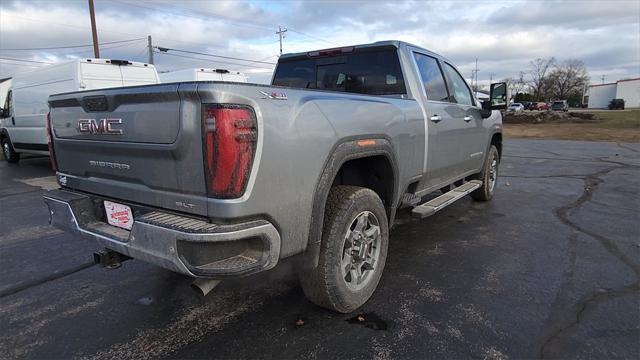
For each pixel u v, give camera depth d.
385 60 4.28
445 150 4.67
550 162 12.02
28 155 16.02
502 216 5.97
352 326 3.07
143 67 11.12
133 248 2.52
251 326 3.11
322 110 2.74
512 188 8.06
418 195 4.34
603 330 2.97
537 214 6.07
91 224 3.01
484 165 6.38
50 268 4.34
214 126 2.19
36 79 11.51
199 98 2.23
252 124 2.27
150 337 3.01
